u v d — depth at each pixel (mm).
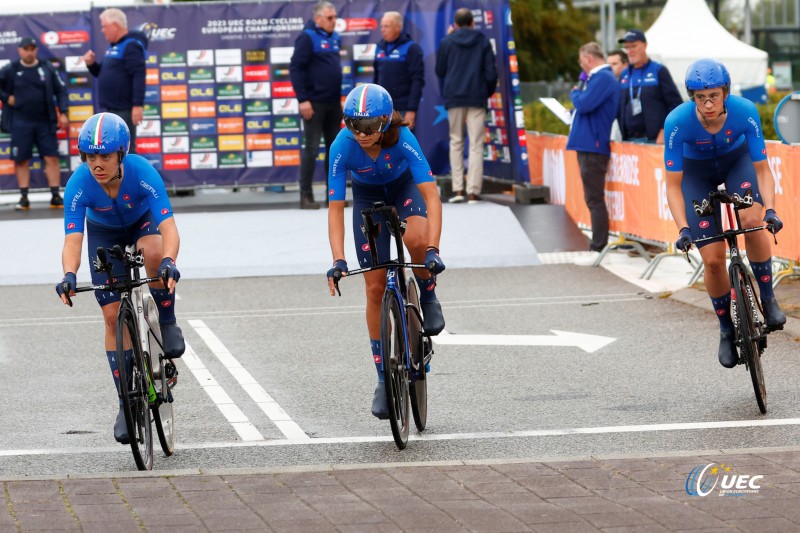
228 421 21312
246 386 24078
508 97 48531
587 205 39906
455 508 14430
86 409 22531
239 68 51375
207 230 43750
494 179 50938
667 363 24844
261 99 51531
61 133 51844
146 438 17891
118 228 19109
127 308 17688
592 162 39438
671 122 21328
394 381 18531
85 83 51781
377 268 18531
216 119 51438
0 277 39062
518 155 47969
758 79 84312
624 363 25047
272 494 15328
